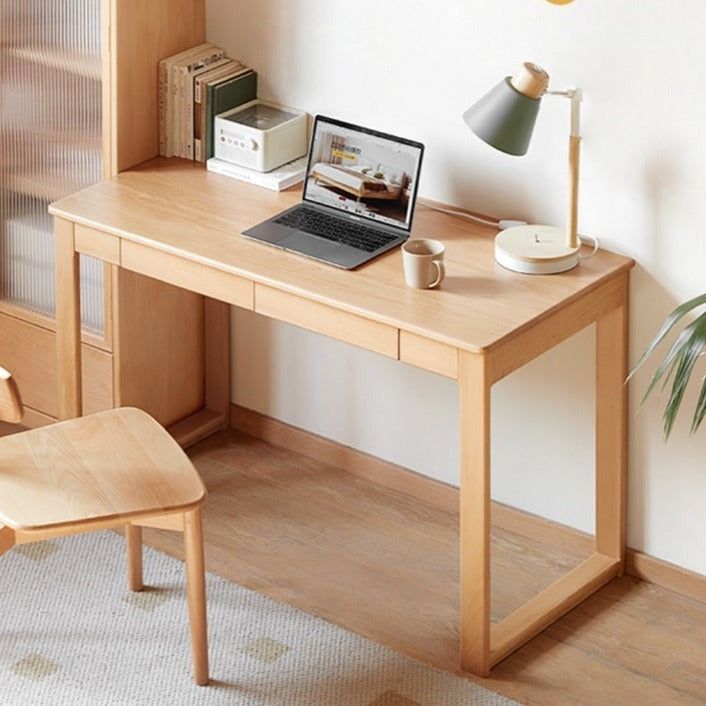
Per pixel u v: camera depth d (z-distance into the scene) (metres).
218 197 3.54
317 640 3.28
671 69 3.10
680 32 3.06
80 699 3.06
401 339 3.00
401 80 3.51
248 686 3.12
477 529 3.03
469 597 3.10
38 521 2.78
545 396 3.54
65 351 3.62
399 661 3.21
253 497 3.84
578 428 3.52
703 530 3.41
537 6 3.23
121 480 2.94
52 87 3.75
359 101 3.61
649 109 3.15
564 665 3.22
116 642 3.25
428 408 3.76
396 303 3.04
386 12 3.47
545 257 3.17
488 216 3.48
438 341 2.93
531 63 3.12
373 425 3.89
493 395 3.63
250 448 4.07
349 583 3.50
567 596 3.40
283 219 3.42
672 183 3.18
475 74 3.38
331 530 3.71
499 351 2.94
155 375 3.99
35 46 3.74
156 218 3.42
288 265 3.21
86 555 3.56
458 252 3.29
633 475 3.47
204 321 4.08
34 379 4.11
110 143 3.67
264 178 3.60
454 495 3.78
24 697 3.06
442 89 3.45
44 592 3.42
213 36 3.80
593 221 3.32
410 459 3.85
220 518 3.74
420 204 3.54
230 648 3.24
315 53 3.63
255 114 3.69
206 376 4.15
